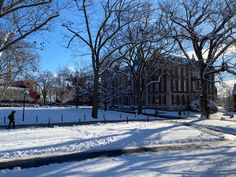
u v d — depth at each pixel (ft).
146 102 290.76
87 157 47.60
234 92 296.51
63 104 329.11
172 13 138.72
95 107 132.67
